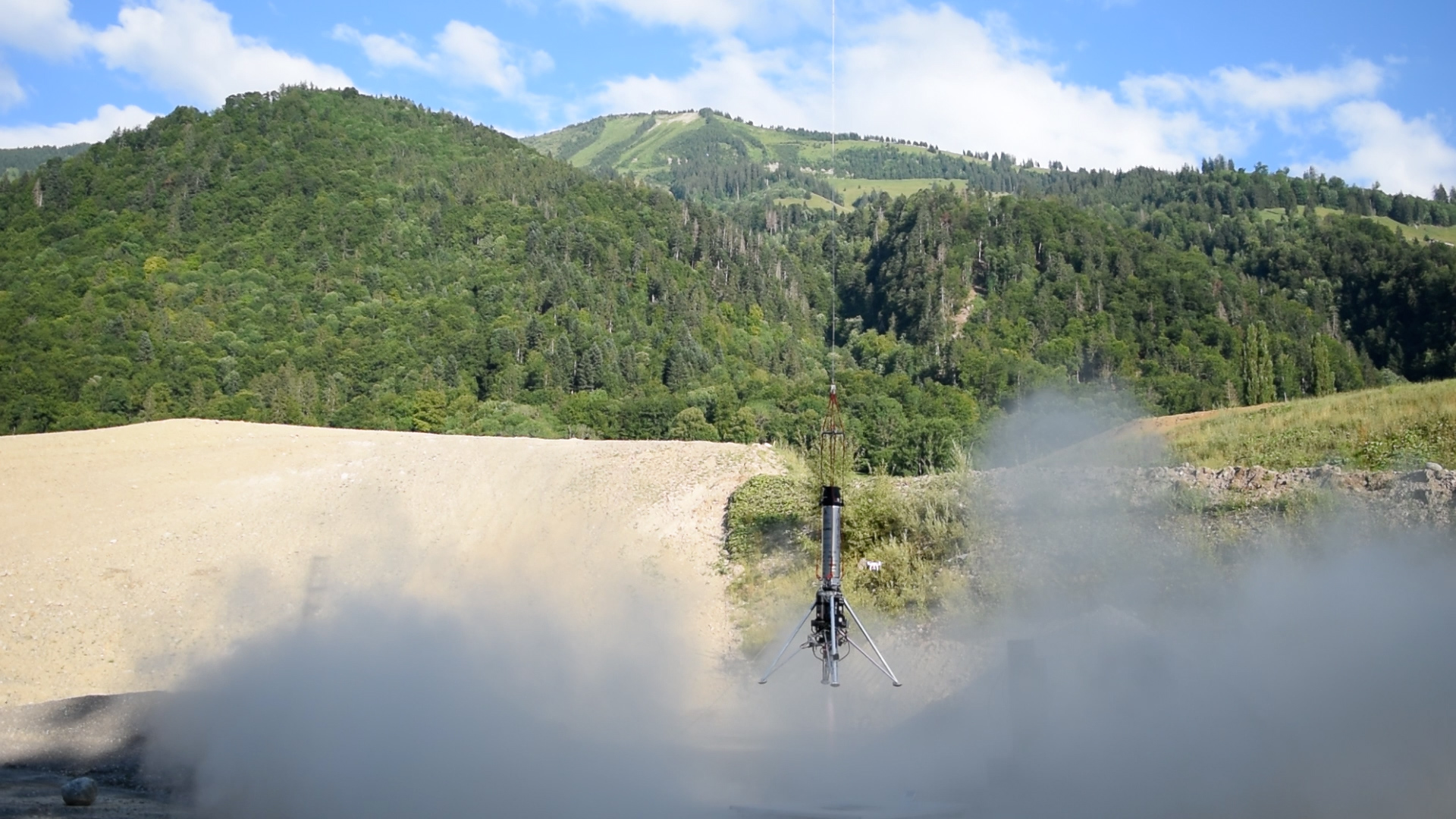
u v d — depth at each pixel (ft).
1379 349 357.41
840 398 234.38
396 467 106.01
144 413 252.21
